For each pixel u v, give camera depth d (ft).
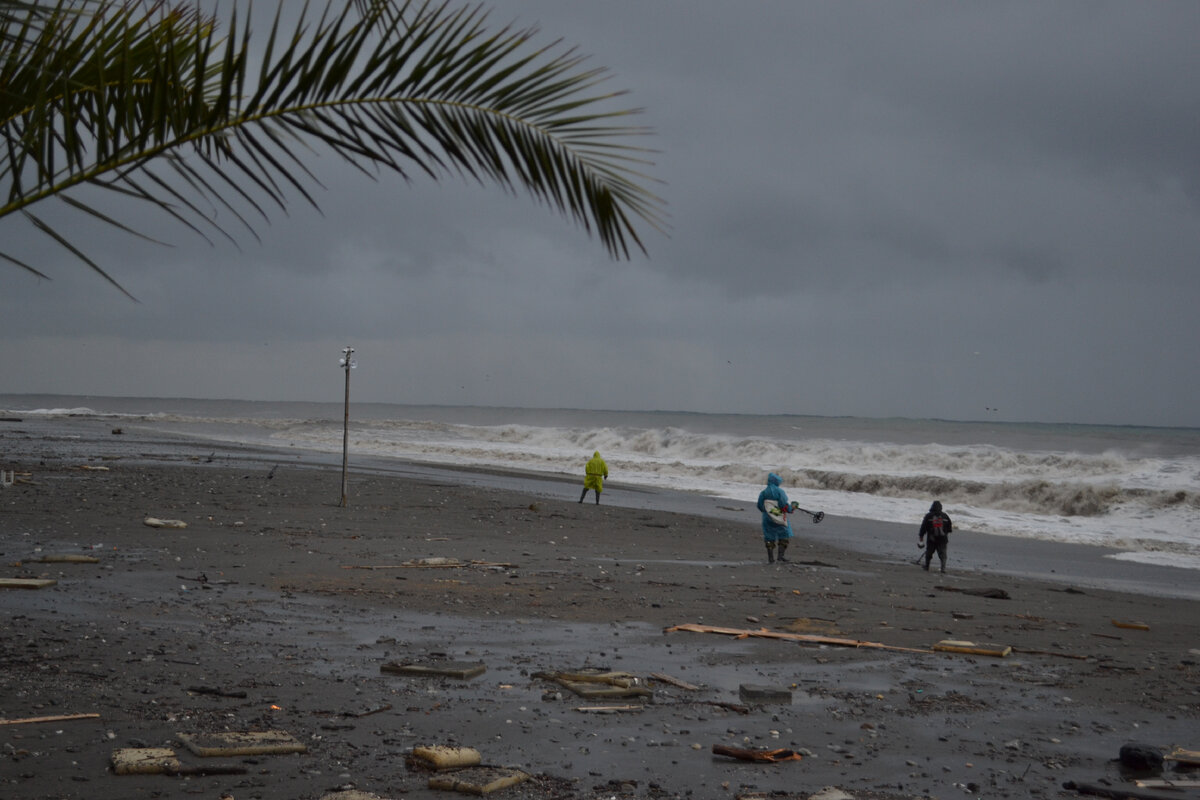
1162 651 36.83
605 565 53.11
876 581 54.08
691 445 207.10
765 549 67.62
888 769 20.13
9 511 59.16
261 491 83.10
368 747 19.58
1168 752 22.22
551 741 20.79
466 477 122.21
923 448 184.65
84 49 10.60
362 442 210.79
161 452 132.36
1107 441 276.21
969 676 30.19
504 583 44.21
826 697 26.40
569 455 189.16
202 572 42.11
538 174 10.63
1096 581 61.77
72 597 34.45
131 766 17.08
